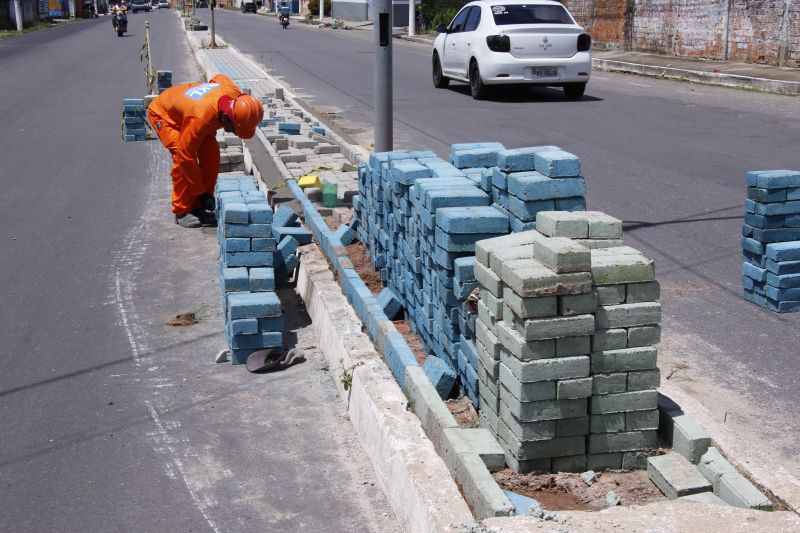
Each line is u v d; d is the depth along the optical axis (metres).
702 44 24.38
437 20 43.78
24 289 7.12
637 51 27.77
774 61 21.72
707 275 6.84
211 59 28.28
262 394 5.13
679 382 4.95
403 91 18.94
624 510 3.28
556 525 3.16
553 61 16.70
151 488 4.13
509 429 3.92
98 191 10.71
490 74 16.83
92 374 5.46
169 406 5.00
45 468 4.34
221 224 6.31
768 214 6.03
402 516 3.69
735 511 3.26
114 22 46.50
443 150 11.82
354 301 5.93
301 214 8.37
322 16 63.28
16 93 20.72
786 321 5.89
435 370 4.66
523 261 3.83
